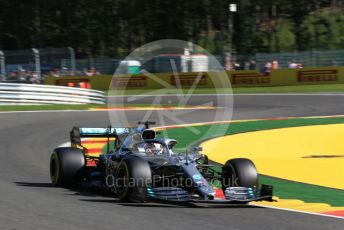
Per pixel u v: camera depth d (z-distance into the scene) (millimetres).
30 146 44469
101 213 20906
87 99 86062
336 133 51656
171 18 190000
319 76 107375
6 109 72000
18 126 56344
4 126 56094
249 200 22453
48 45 196875
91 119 63875
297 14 192500
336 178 32031
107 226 18797
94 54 191375
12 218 19906
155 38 191500
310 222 20406
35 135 50656
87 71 126562
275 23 190875
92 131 27922
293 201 25344
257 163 37344
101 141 48625
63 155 27156
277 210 22734
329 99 84562
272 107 77812
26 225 18797
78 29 191500
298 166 36062
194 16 190875
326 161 37812
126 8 190250
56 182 27297
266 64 111500
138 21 190750
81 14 191625
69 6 192250
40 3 197625
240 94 98312
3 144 45062
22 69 117625
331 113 69812
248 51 182750
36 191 26078
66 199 23984
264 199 22859
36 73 116188
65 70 122750
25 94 78188
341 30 185625
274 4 189125
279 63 121750
